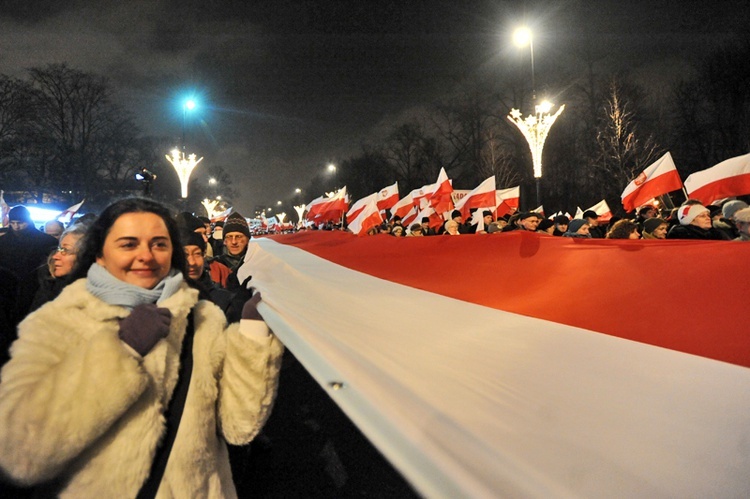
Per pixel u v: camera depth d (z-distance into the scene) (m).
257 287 2.14
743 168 6.18
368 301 2.04
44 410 1.17
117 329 1.33
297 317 1.52
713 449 0.81
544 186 29.59
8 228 5.30
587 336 1.48
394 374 1.07
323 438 3.96
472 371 1.12
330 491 3.18
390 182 47.56
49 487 1.29
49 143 32.00
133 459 1.28
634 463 0.77
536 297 2.00
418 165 38.91
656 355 1.28
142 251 1.44
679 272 1.98
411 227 9.35
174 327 1.45
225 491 1.54
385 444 0.81
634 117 21.38
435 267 2.84
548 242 2.98
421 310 1.90
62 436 1.17
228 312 2.62
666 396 1.01
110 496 1.26
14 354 1.29
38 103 31.23
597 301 1.82
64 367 1.22
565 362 1.21
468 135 33.81
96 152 34.34
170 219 1.62
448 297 2.20
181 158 17.72
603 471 0.75
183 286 1.53
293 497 3.11
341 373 1.06
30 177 32.22
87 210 34.62
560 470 0.75
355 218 10.73
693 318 1.51
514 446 0.80
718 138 20.86
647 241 2.75
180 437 1.39
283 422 4.29
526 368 1.17
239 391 1.52
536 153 13.45
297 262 3.41
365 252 3.74
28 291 3.94
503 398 0.98
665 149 22.16
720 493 0.72
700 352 1.25
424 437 0.80
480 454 0.77
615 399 0.99
